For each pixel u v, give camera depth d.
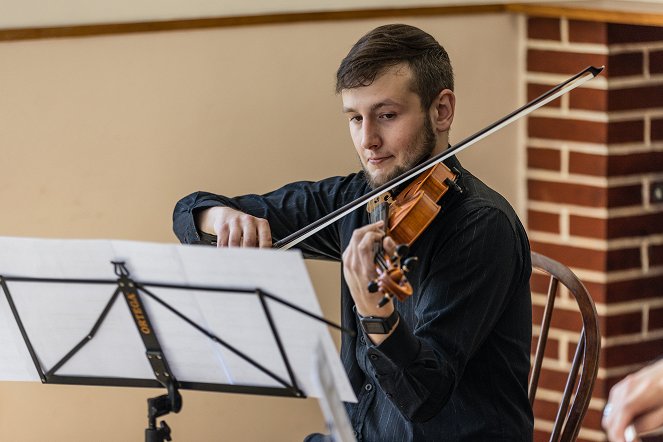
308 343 2.42
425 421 2.59
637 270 4.48
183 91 3.96
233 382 2.61
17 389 3.87
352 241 2.45
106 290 2.52
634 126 4.39
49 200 3.83
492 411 2.77
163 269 2.42
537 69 4.52
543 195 4.57
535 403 4.64
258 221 3.07
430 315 2.66
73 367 2.69
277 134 4.14
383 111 2.86
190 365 2.60
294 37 4.10
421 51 2.87
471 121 4.52
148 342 2.57
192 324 2.46
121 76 3.87
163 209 4.00
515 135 4.60
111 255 2.44
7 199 3.78
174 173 4.00
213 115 4.02
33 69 3.74
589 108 4.39
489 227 2.72
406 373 2.49
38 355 2.67
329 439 3.02
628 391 1.61
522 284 2.85
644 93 4.39
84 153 3.85
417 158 2.89
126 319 2.56
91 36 3.79
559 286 4.53
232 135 4.07
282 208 3.30
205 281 2.40
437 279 2.70
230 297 2.41
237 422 4.20
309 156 4.20
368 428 2.88
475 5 4.41
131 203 3.95
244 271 2.35
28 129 3.77
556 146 4.51
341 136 4.24
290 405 4.26
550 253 4.59
